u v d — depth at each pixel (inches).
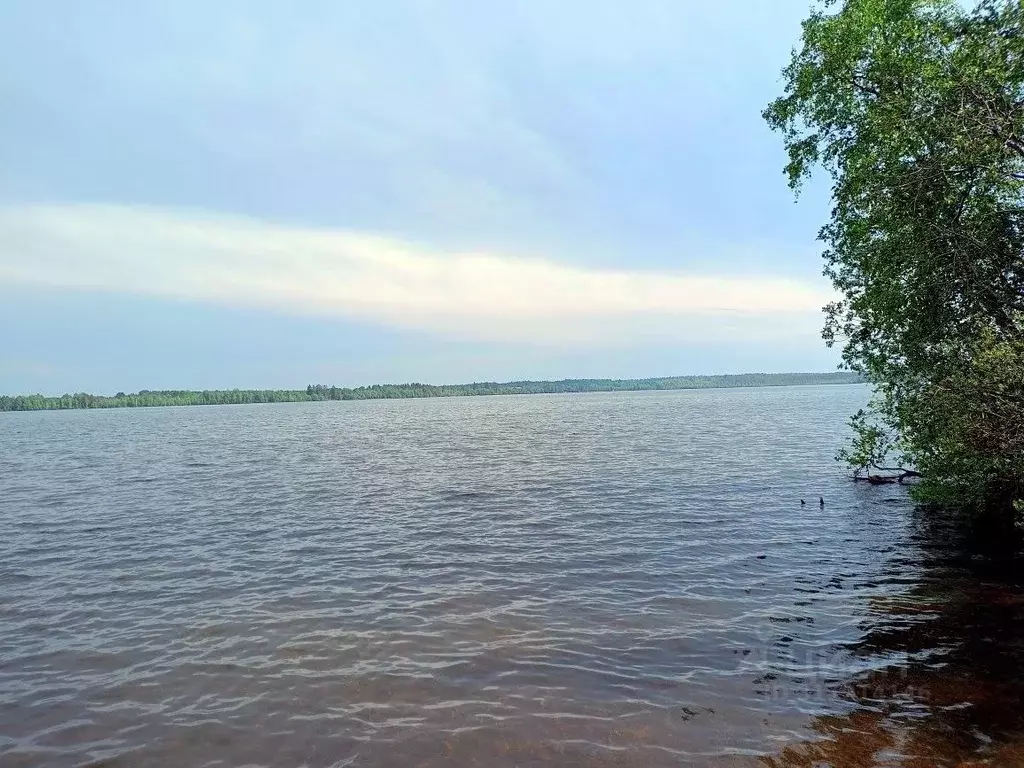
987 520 671.1
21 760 276.7
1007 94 418.3
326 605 468.4
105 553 628.4
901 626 406.0
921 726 287.3
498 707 315.6
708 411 3499.0
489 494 946.1
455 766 266.7
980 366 404.2
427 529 716.0
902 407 592.1
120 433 2854.3
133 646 398.0
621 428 2326.5
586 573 538.3
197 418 4734.3
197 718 309.7
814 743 277.3
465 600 474.0
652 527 700.7
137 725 304.3
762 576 523.5
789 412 3090.6
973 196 470.0
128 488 1069.1
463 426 2866.6
